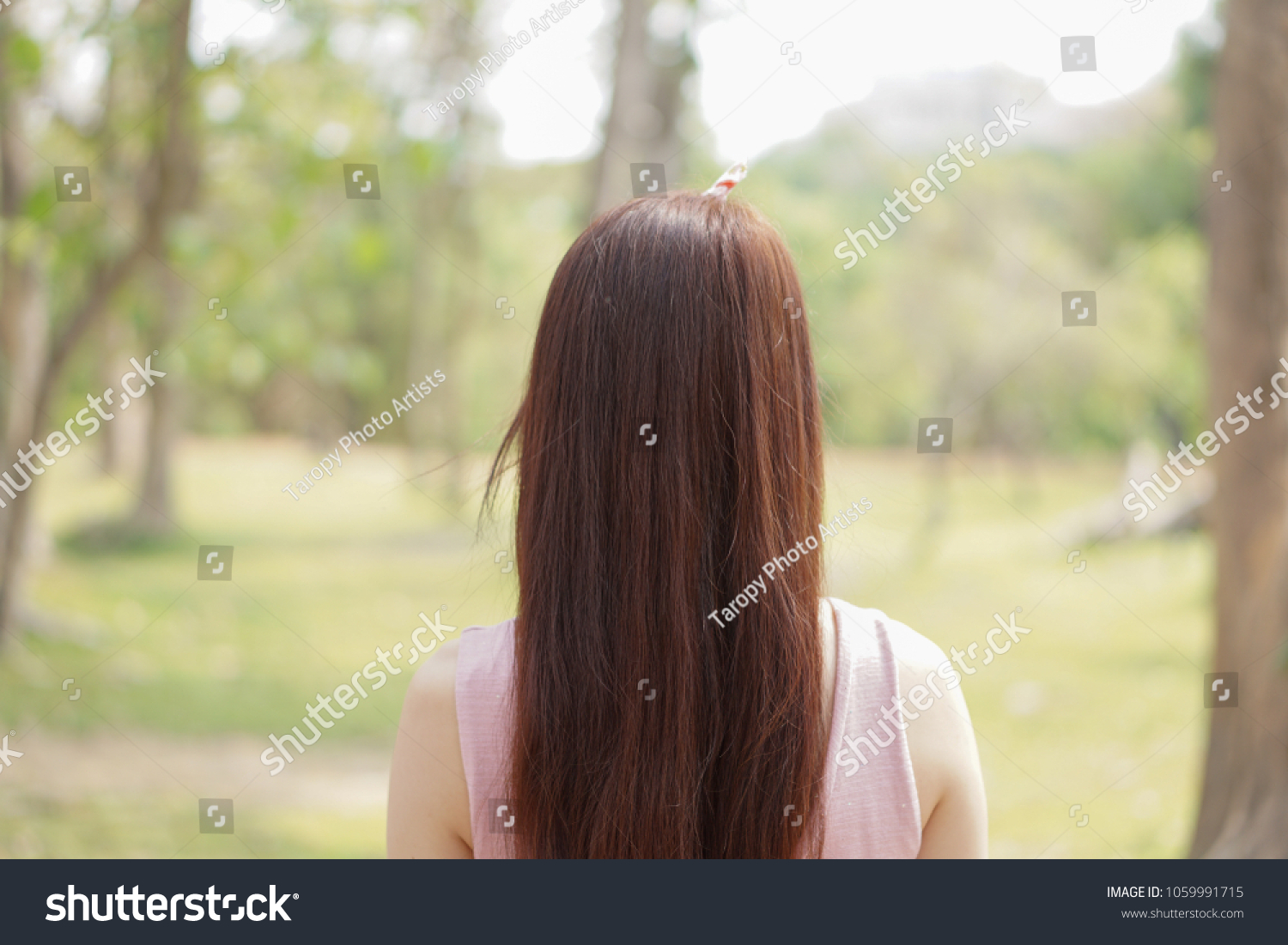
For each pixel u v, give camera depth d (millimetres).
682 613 946
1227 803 3391
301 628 8820
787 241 1069
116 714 6117
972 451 16438
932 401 16062
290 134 5879
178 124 5594
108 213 5852
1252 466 3613
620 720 954
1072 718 6328
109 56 5562
